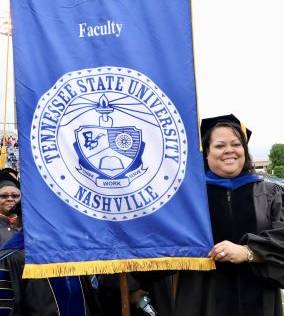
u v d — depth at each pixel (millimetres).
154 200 2996
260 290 3049
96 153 2996
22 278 3182
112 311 3842
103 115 3002
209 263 2951
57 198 2986
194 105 3000
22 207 2973
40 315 3467
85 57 3004
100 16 3012
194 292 3137
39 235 2965
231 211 3143
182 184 2998
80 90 3000
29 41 3012
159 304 4020
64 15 3021
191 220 2982
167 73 3008
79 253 2971
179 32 3016
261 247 2891
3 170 4969
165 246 2986
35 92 2990
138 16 3021
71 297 3564
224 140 3156
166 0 3025
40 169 2986
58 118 2998
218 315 3055
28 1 3023
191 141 2998
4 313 3396
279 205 3094
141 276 3580
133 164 2998
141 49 3016
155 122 3004
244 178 3180
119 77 3004
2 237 4020
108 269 2965
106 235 2986
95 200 2992
